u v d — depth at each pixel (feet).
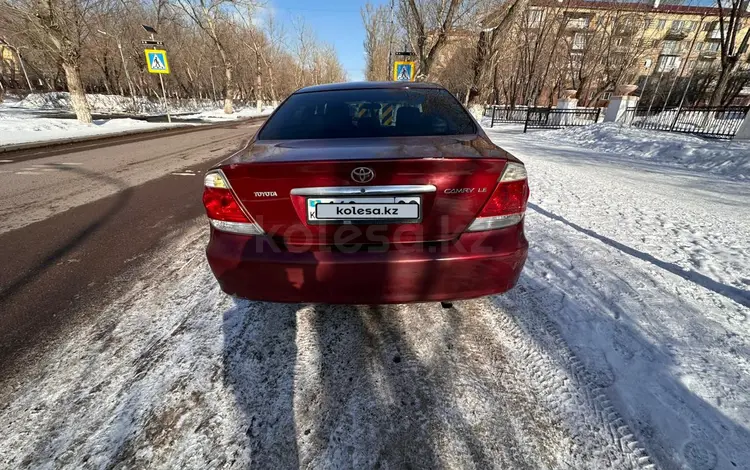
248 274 4.75
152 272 7.82
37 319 6.11
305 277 4.65
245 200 4.63
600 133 34.81
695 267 8.23
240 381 4.77
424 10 54.60
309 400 4.48
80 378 4.82
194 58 129.39
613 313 6.34
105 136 35.12
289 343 5.51
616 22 73.92
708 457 3.77
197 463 3.71
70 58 38.58
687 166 23.39
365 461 3.75
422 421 4.20
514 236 4.80
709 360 5.21
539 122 52.34
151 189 15.10
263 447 3.88
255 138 6.36
